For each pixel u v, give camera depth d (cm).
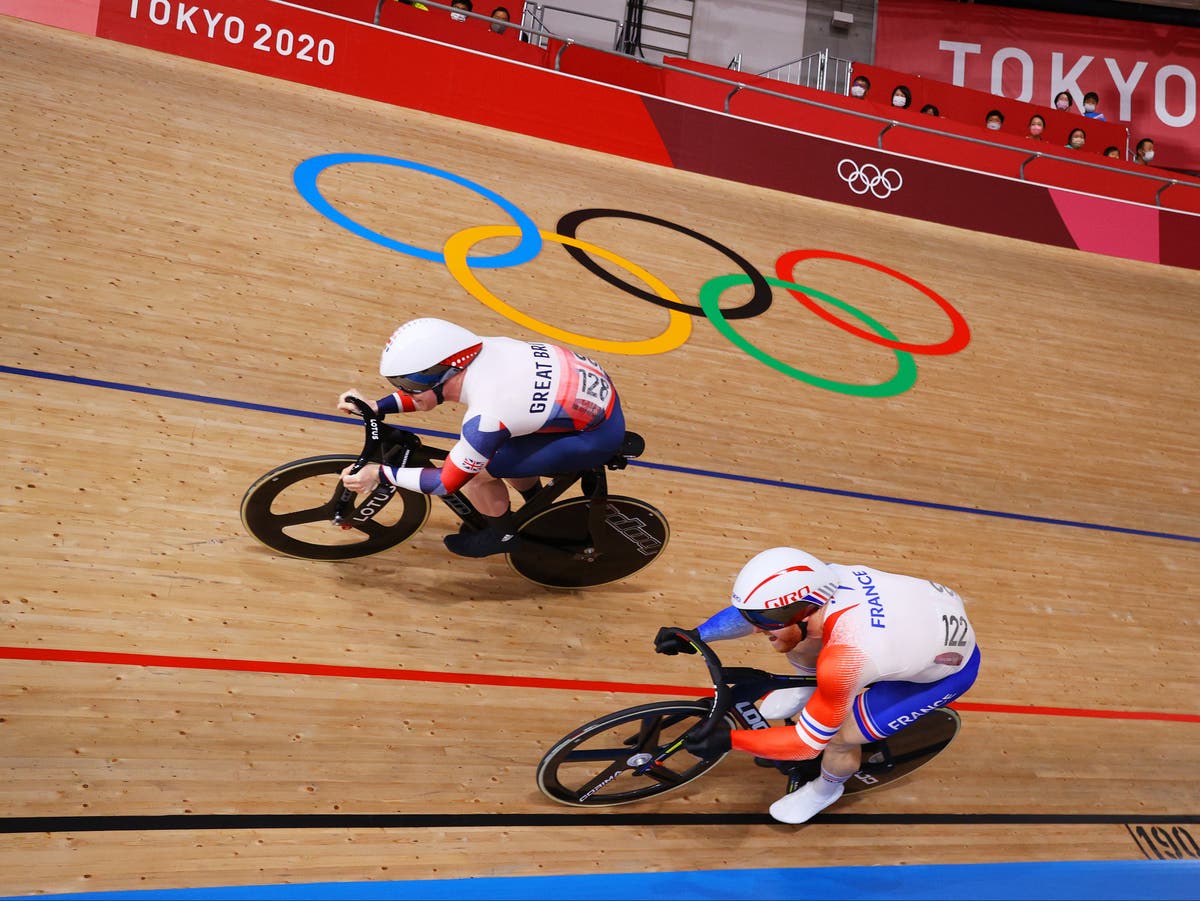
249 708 239
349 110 578
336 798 226
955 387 521
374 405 357
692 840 245
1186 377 616
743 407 441
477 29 654
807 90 782
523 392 238
